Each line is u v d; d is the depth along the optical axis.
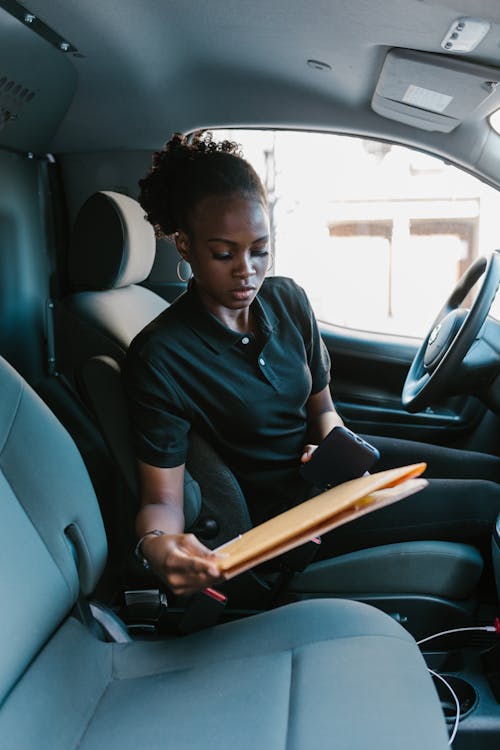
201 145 1.30
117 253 1.71
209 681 1.01
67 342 1.68
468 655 1.56
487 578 1.70
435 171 1.99
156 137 2.06
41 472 1.09
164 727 0.92
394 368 2.30
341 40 1.52
